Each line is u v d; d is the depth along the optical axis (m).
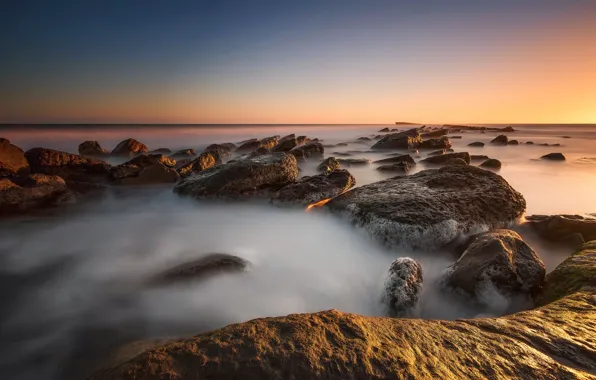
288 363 2.82
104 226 11.23
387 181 11.25
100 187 14.47
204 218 11.86
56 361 5.16
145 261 8.48
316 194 11.37
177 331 5.82
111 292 7.01
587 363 3.08
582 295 4.50
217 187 12.74
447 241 7.74
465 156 20.89
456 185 9.88
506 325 3.64
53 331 5.83
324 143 43.66
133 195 14.74
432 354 3.05
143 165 18.97
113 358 5.11
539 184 17.27
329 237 9.52
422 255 7.74
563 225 8.26
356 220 8.97
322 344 3.04
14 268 8.16
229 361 2.85
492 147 37.38
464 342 3.27
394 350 3.03
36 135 56.38
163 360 2.88
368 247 8.37
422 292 5.80
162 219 11.86
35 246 9.51
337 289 7.04
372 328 3.37
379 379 2.71
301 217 10.67
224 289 6.84
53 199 12.27
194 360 2.88
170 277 7.09
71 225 11.28
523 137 57.62
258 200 12.82
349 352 2.95
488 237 6.50
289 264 8.13
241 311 6.34
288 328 3.27
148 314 6.29
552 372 2.92
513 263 5.64
